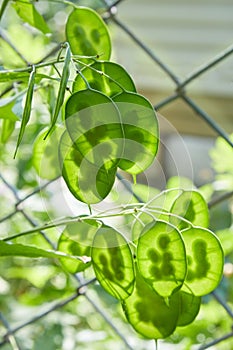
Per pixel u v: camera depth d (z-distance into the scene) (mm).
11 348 1080
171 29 2406
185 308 702
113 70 688
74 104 642
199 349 912
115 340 1050
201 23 2375
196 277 693
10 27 1118
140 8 2422
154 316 696
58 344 1080
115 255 682
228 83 2164
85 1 1377
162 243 672
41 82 780
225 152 1043
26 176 1186
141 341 1027
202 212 723
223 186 1059
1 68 769
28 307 1161
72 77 725
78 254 737
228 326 1013
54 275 1158
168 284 674
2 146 1171
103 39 750
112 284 688
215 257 690
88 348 1054
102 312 972
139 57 2254
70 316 1123
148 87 2270
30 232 728
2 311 1158
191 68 2387
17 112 736
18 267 1187
